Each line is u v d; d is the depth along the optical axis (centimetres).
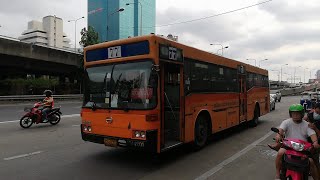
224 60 1117
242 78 1303
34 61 3956
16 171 680
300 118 523
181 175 660
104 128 758
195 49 903
